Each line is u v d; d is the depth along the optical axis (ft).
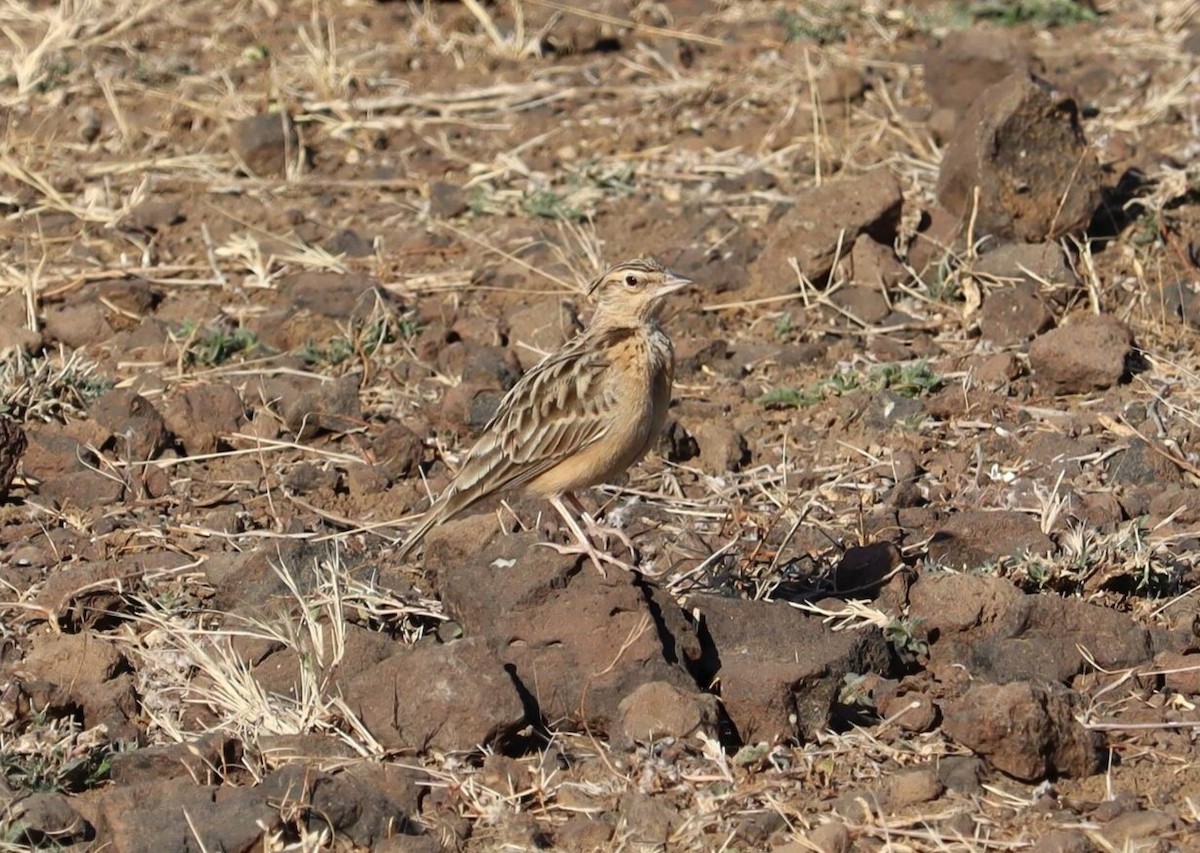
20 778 32.07
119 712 34.65
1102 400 47.19
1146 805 30.76
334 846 30.27
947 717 32.12
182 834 29.78
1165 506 41.29
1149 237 55.11
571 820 30.81
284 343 53.26
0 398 47.85
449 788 31.78
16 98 71.56
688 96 69.77
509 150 66.59
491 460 35.70
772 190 61.36
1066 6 76.48
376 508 43.80
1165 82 68.64
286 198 63.62
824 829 29.71
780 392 48.11
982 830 30.07
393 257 58.54
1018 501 42.19
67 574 39.29
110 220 61.05
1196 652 35.76
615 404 35.01
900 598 37.22
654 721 32.32
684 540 40.70
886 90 69.05
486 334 52.37
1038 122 54.65
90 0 77.66
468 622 35.27
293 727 33.55
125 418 46.75
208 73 74.18
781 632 34.58
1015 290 51.06
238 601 38.73
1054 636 35.40
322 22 79.66
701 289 54.65
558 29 76.89
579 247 58.18
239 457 46.60
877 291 53.72
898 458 44.06
